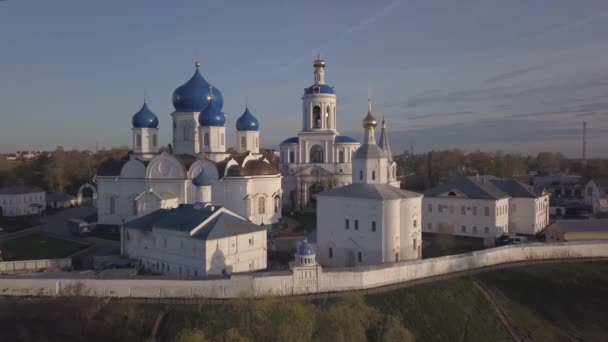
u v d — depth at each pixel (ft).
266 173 289.53
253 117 330.34
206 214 196.65
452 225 264.31
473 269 204.13
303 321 150.51
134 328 153.99
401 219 206.18
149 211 256.93
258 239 202.69
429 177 574.15
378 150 215.10
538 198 272.92
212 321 152.87
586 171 597.93
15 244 255.70
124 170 285.23
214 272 183.52
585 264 218.38
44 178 498.28
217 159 294.46
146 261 209.46
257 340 146.30
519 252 218.59
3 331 149.38
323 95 371.15
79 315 155.63
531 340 161.58
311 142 373.40
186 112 308.60
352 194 204.95
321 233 213.66
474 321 167.94
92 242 258.57
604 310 180.24
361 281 177.17
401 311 168.25
